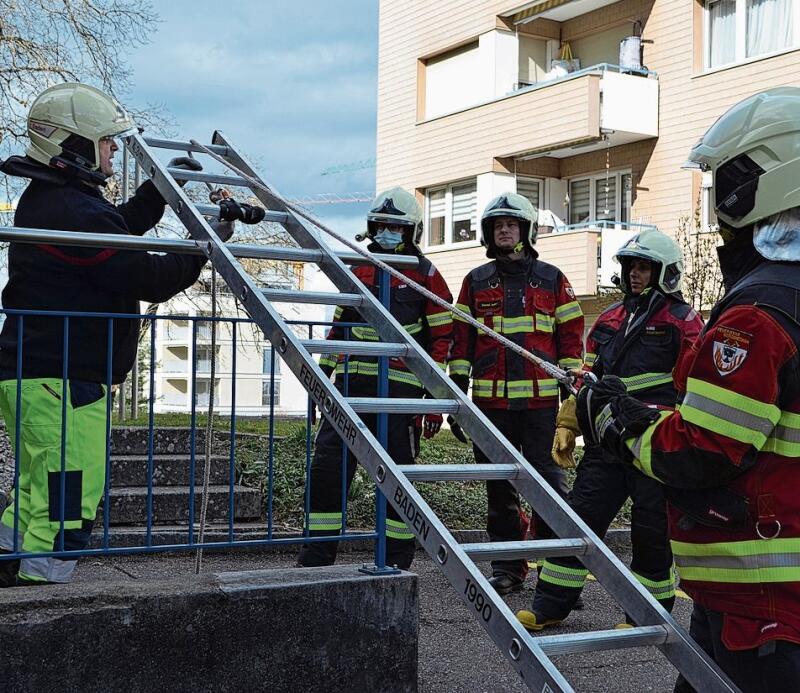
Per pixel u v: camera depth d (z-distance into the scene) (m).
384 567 3.87
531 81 21.06
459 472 3.13
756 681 2.34
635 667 4.61
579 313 6.09
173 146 4.89
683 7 17.81
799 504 2.32
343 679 3.66
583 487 5.19
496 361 6.00
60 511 3.63
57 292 3.77
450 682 4.24
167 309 16.53
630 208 18.91
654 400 5.19
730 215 2.47
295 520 7.02
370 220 5.82
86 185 3.94
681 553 2.48
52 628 3.20
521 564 6.05
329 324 4.10
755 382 2.27
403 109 22.69
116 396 12.23
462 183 21.42
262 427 10.21
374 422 5.64
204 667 3.43
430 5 21.97
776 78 16.22
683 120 17.78
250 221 4.28
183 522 6.79
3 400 3.83
